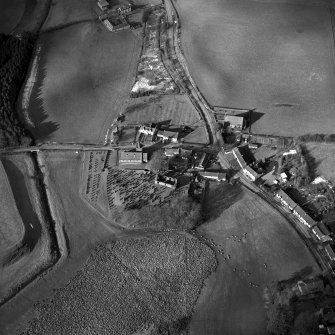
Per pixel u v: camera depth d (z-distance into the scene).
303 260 110.81
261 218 120.19
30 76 162.00
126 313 103.06
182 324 100.88
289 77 159.12
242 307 103.25
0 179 130.12
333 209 120.38
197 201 124.06
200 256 112.88
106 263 112.25
